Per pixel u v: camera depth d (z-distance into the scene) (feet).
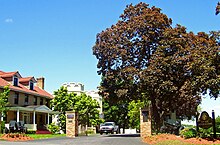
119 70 103.35
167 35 100.12
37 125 150.00
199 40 95.71
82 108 153.79
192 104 109.81
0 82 131.13
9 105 130.52
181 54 96.78
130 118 186.50
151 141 70.23
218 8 62.03
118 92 102.37
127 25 105.19
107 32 107.86
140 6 109.70
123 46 105.60
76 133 99.25
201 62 69.56
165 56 97.60
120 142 70.33
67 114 99.55
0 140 74.74
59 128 140.97
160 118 106.32
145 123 87.40
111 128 136.87
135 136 98.84
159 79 93.97
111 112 206.90
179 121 167.84
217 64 68.44
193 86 71.31
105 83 107.86
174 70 95.50
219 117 118.52
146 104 129.49
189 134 72.13
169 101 103.24
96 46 108.37
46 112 150.10
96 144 65.10
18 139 78.54
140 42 103.55
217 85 67.51
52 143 66.69
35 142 69.15
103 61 107.04
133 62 104.78
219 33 69.56
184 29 103.35
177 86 95.20
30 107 138.10
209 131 76.38
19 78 149.69
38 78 174.81
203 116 74.33
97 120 162.71
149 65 98.99
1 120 103.09
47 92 171.22
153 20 103.24
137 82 99.91
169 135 75.41
